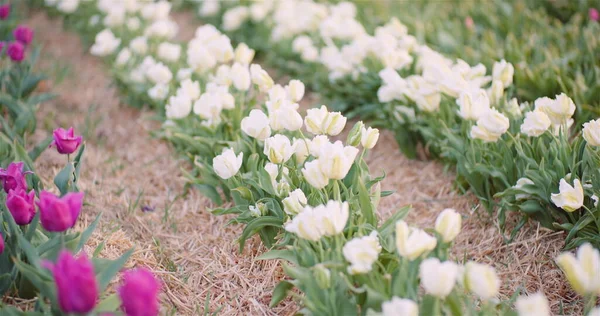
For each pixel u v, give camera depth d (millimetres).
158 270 2760
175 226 3211
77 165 2721
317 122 2527
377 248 2098
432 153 3795
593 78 3787
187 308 2557
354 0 5789
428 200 3430
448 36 4742
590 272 1721
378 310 1998
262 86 3211
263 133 2734
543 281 2686
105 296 2424
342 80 4480
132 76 4461
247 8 5789
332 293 2047
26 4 6633
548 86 3805
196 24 6262
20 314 1998
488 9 5160
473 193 3371
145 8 5238
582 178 2709
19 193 2176
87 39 5707
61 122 4344
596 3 4953
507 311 2135
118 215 3256
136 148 4117
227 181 3051
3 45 3965
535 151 2951
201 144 3434
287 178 2646
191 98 3592
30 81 4012
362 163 2770
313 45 5074
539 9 5113
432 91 3311
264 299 2631
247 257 2883
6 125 3410
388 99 3672
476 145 3162
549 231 2893
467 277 1745
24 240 2105
